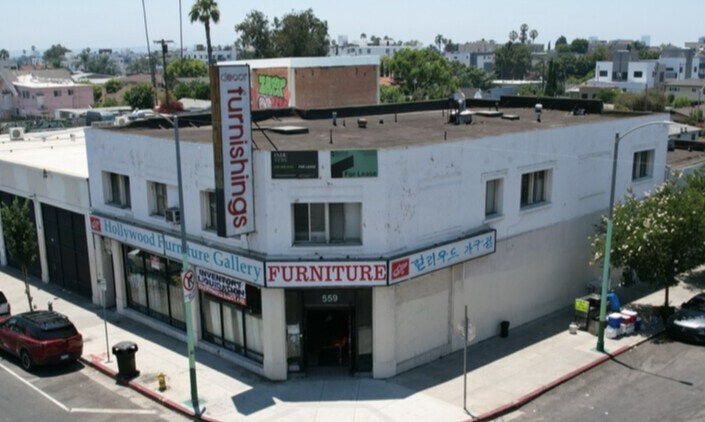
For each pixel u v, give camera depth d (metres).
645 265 26.48
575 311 26.62
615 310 26.88
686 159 40.72
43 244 33.75
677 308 28.55
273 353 21.81
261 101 60.88
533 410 20.03
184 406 20.33
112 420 19.88
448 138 24.56
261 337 22.69
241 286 22.66
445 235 23.05
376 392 20.95
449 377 22.08
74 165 33.47
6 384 22.58
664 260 26.06
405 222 21.56
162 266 26.53
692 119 88.25
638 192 32.03
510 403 20.17
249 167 20.83
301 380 21.91
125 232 27.02
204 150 22.83
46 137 47.28
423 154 21.73
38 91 115.56
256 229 21.44
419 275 21.69
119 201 28.30
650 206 27.27
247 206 21.00
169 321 26.91
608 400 20.61
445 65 126.12
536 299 27.61
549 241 27.62
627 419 19.36
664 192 27.98
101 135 27.89
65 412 20.47
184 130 29.42
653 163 32.84
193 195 23.73
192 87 111.44
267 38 111.62
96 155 28.39
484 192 24.30
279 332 21.64
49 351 22.95
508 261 25.84
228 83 19.95
